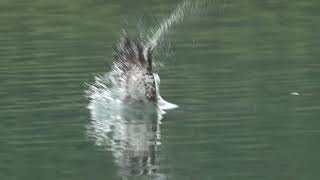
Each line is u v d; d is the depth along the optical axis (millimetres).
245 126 50188
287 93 56906
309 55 67938
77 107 55312
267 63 65750
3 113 53969
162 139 48500
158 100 55969
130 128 51125
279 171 42156
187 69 64688
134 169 43344
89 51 72062
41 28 84312
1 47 75062
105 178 42062
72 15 90938
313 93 56594
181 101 56312
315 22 82750
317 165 42844
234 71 63562
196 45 73438
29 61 68500
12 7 96500
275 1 94938
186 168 43406
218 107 54250
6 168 43938
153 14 88688
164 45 73562
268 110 52906
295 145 46156
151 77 56656
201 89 58875
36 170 43500
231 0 94938
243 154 45250
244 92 57656
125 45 58062
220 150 45938
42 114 53656
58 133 49906
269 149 45750
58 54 71000
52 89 59562
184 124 51281
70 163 44438
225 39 75562
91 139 48750
